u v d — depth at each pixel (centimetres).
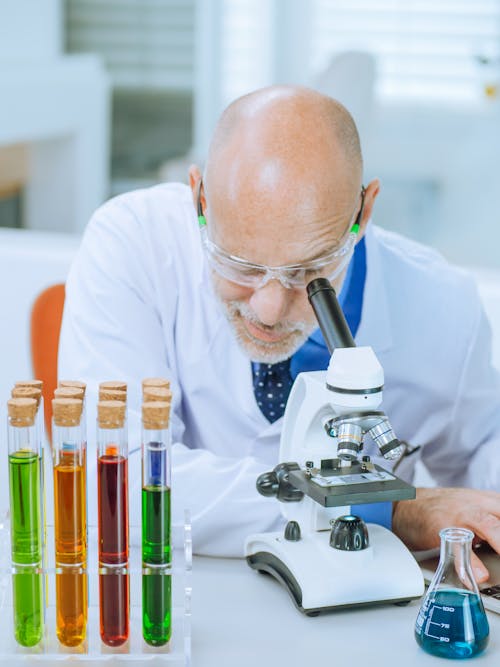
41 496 113
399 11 479
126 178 505
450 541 114
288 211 126
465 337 170
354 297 160
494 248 461
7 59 440
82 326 156
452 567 114
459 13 477
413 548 140
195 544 139
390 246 173
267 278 130
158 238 163
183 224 164
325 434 127
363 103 405
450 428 174
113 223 164
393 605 125
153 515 110
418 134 484
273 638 116
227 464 143
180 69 516
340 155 129
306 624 119
